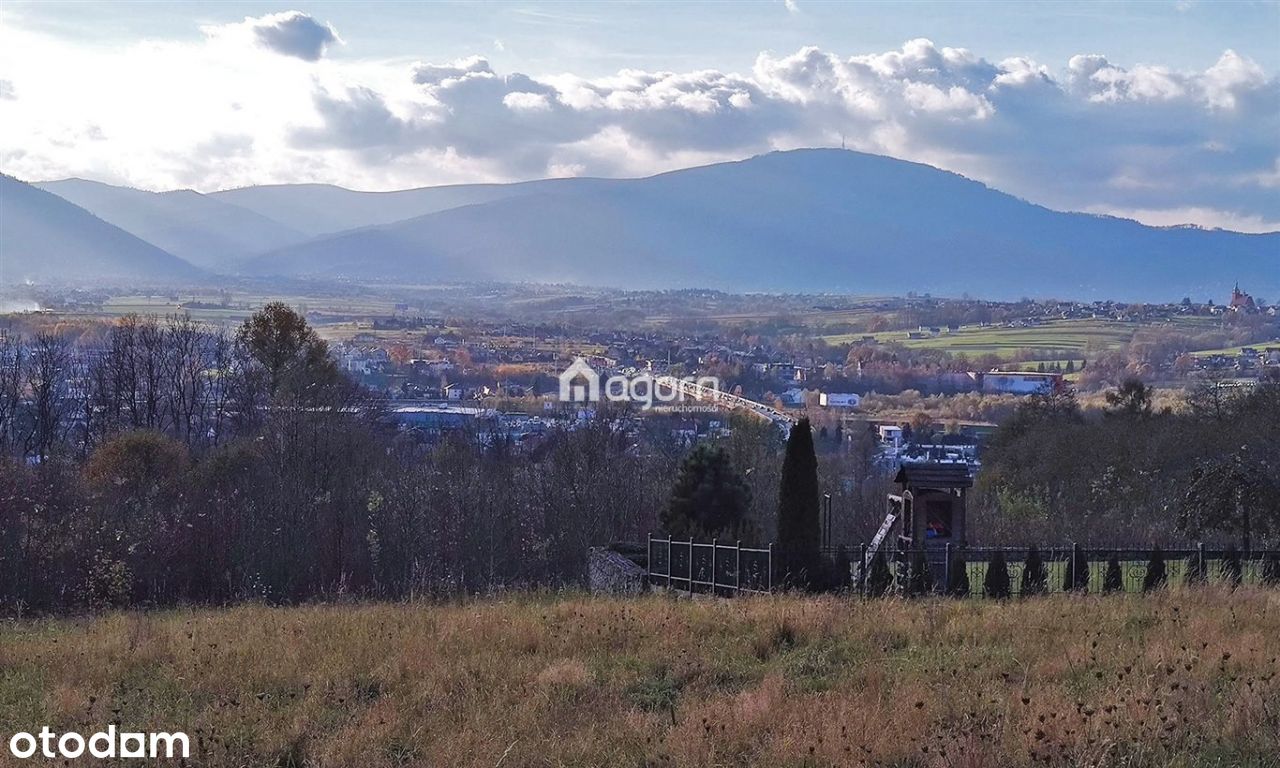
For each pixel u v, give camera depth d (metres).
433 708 12.03
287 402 56.84
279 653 15.09
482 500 47.97
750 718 11.00
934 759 9.55
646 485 52.53
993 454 62.81
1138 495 46.69
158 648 15.92
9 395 63.97
